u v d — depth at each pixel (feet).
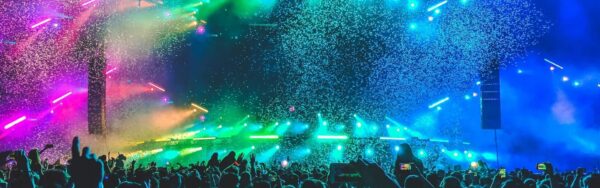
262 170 41.96
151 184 27.35
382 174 13.56
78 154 28.84
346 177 17.71
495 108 74.69
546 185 26.68
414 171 17.51
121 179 33.63
